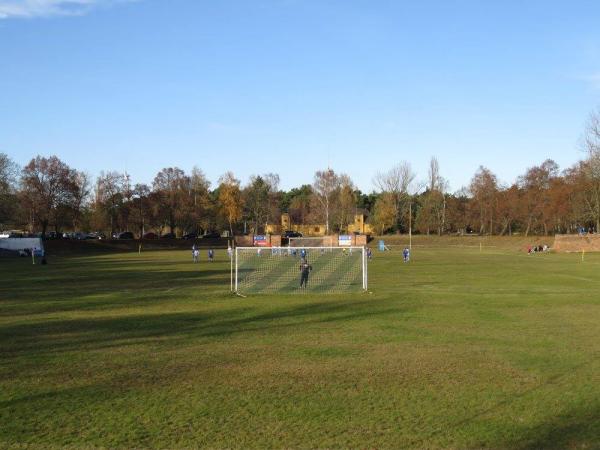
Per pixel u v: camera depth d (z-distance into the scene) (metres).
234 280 39.34
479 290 32.50
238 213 123.00
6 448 8.88
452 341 17.38
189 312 24.02
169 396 11.59
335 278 41.09
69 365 14.34
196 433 9.48
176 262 61.09
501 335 18.38
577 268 51.09
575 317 22.23
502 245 107.00
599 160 90.25
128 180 109.75
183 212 114.12
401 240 115.62
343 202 128.62
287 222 151.75
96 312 23.97
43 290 32.88
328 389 12.06
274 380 12.82
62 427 9.80
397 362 14.53
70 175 96.50
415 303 26.81
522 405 10.92
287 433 9.45
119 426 9.83
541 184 120.62
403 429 9.62
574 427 9.70
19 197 90.88
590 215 97.19
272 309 24.98
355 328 19.94
